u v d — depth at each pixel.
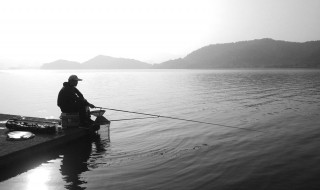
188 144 9.64
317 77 76.62
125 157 8.11
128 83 59.88
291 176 6.68
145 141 10.04
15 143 8.08
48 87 49.88
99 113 10.62
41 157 8.05
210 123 12.86
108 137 10.59
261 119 15.07
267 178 6.56
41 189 5.95
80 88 44.56
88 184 6.18
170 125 13.23
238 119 15.16
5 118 11.80
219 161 7.77
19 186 6.11
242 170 7.07
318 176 6.65
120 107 21.59
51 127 9.21
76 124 9.99
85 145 9.39
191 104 22.47
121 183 6.23
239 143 9.80
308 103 21.97
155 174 6.77
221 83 53.50
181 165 7.43
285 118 15.27
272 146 9.38
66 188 5.98
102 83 60.81
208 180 6.42
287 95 28.72
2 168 7.10
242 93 31.86
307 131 11.74
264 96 28.09
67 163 7.53
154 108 20.62
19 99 28.61
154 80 73.31
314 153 8.52
